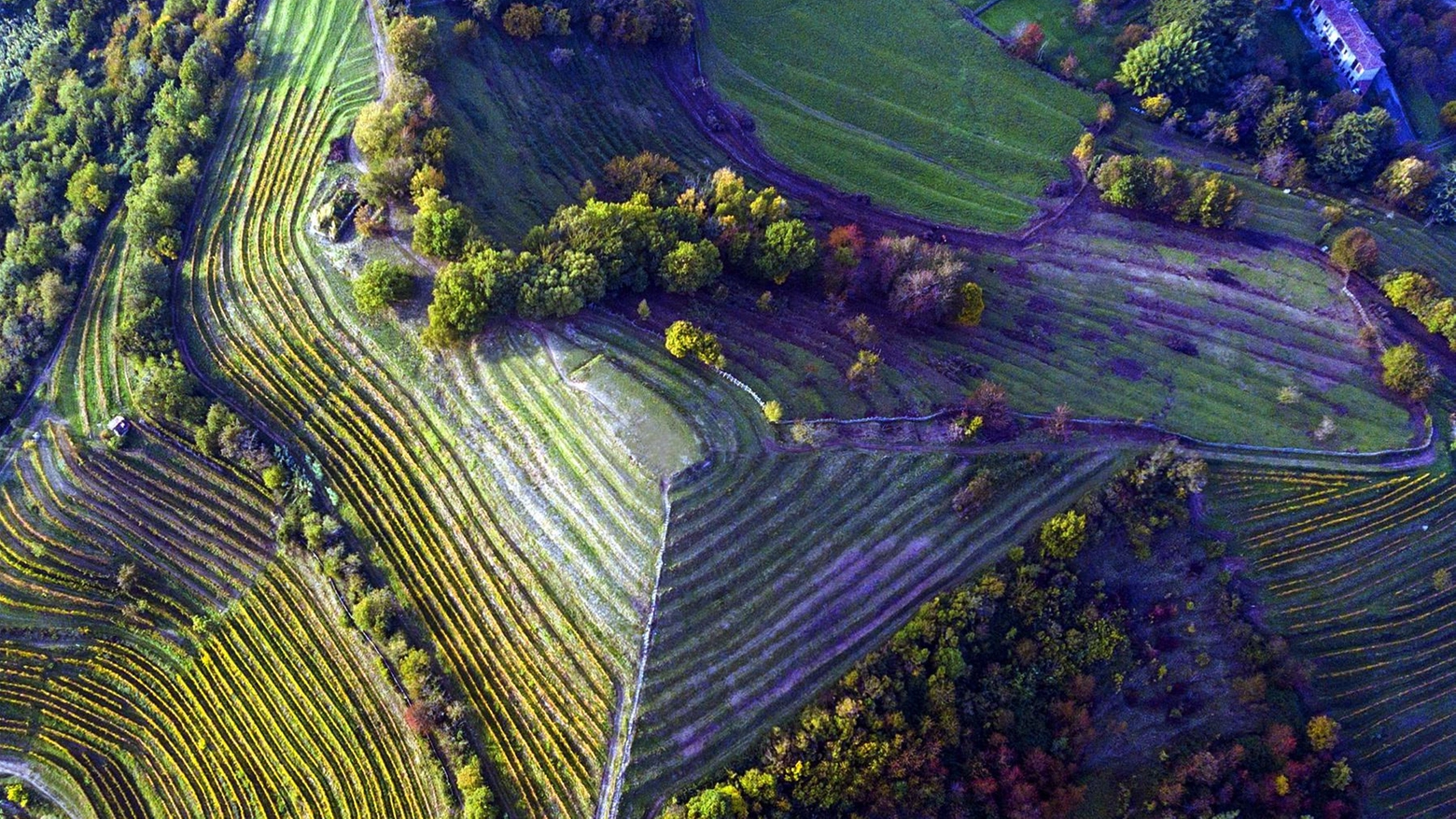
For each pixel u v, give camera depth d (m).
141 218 89.88
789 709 70.12
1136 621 80.44
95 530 82.19
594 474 75.75
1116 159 106.38
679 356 80.69
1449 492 85.19
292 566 79.94
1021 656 73.69
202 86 99.06
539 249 84.25
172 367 84.25
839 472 78.19
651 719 68.38
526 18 102.94
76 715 77.12
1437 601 83.00
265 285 87.38
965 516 78.50
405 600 76.31
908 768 67.00
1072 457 83.19
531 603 73.94
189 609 79.88
